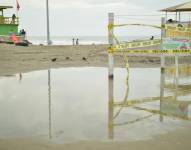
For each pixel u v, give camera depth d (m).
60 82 14.65
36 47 30.36
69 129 7.69
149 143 6.70
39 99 11.10
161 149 6.38
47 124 8.13
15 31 39.09
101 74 17.45
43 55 24.89
